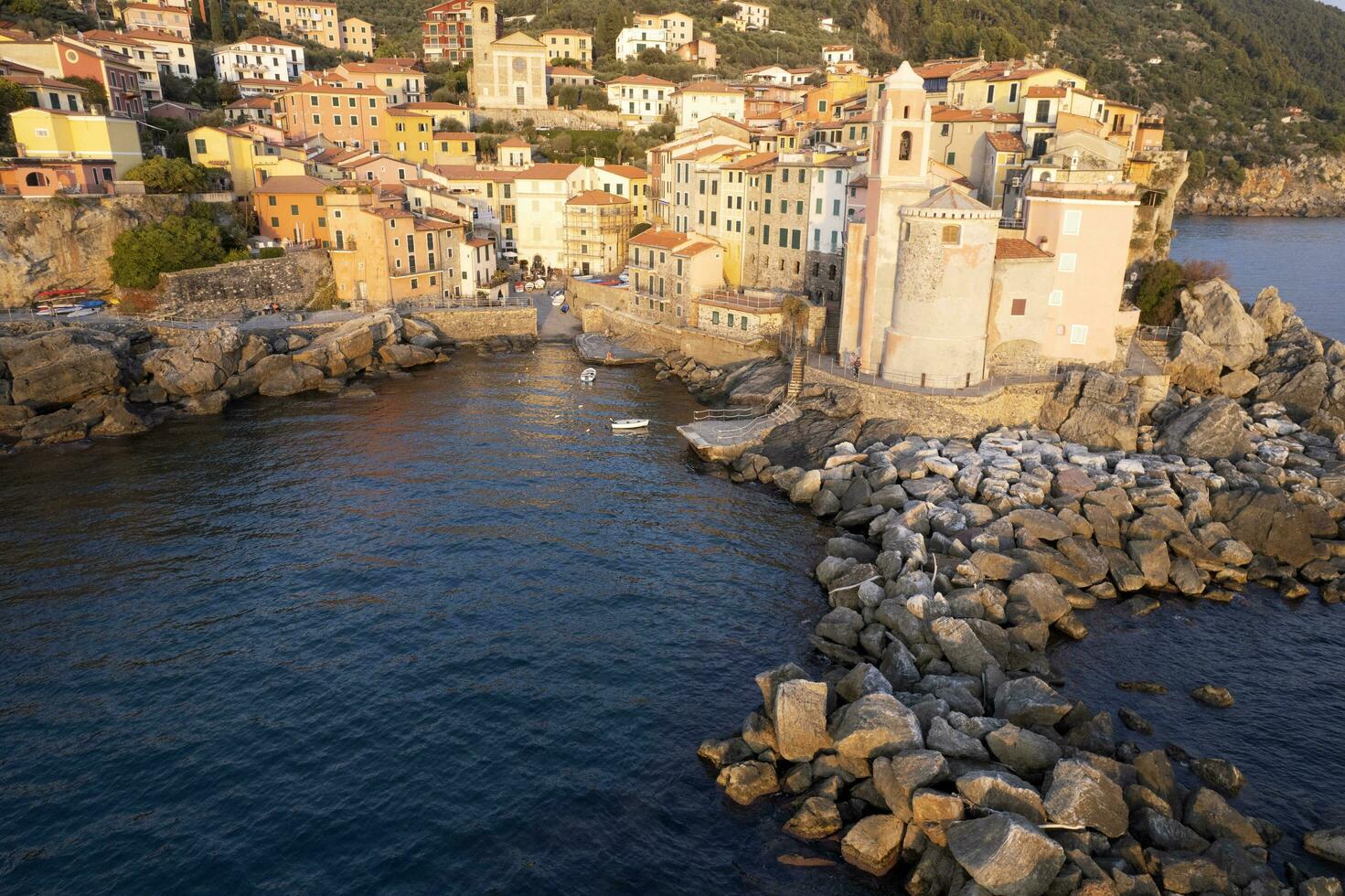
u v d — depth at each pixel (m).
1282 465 58.78
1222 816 29.16
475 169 132.62
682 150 115.19
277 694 37.41
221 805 31.11
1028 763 31.19
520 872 28.41
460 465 64.38
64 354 72.75
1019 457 58.91
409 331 97.44
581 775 32.88
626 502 58.59
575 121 163.38
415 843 29.53
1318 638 42.97
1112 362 68.06
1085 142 76.44
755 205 94.94
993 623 41.28
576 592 46.53
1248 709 37.09
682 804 31.50
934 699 34.31
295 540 51.78
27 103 98.56
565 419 75.81
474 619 43.62
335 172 120.06
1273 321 78.75
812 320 77.12
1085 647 41.66
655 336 96.06
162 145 113.00
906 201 66.00
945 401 62.59
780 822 30.55
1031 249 66.69
